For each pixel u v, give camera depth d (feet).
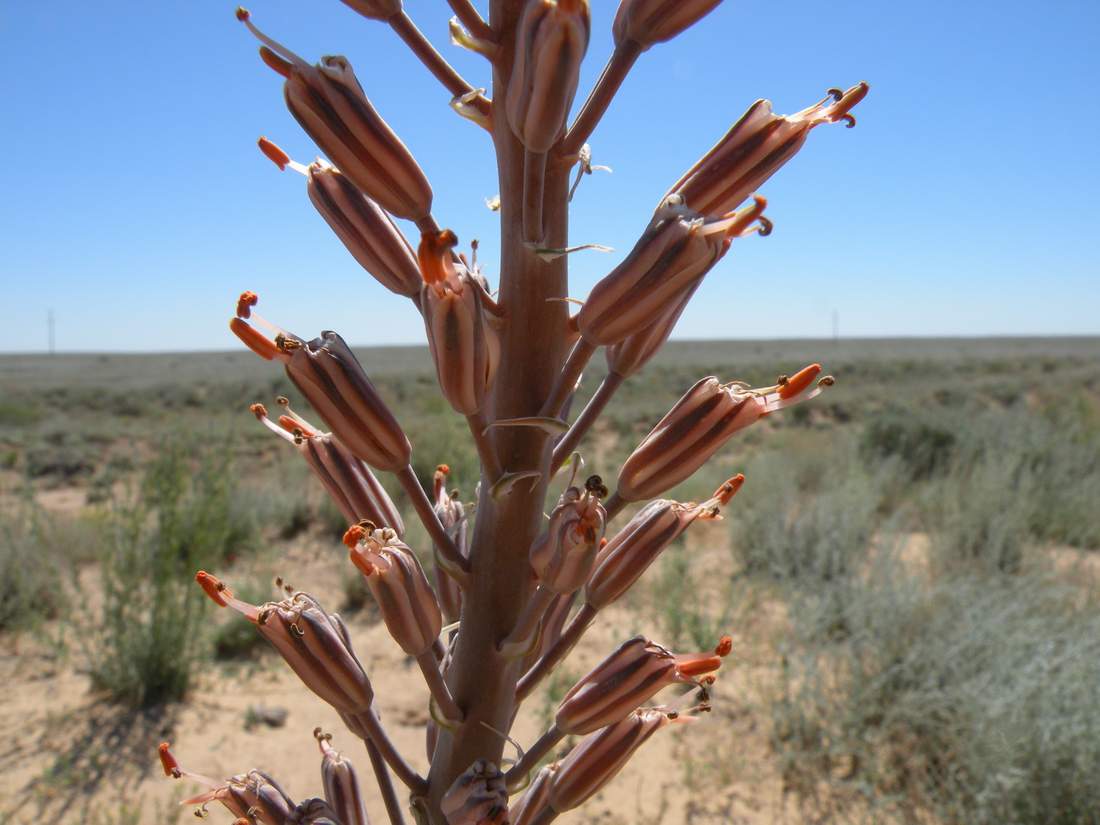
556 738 4.75
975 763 13.52
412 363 232.53
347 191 4.78
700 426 4.58
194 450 27.61
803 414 70.64
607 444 61.00
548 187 4.37
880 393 87.51
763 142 4.50
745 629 20.62
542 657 5.10
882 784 14.60
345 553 28.30
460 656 4.88
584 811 14.32
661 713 5.01
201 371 192.24
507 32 4.19
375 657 20.56
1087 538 26.45
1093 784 12.41
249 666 19.83
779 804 14.37
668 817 14.11
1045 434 35.24
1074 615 17.67
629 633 20.98
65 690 17.99
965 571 22.33
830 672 17.24
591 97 4.25
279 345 4.42
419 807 4.97
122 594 18.02
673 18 3.98
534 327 4.49
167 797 14.53
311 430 5.52
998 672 14.76
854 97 4.54
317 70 4.26
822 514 24.61
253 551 27.78
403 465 4.59
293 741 16.67
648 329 4.60
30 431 70.74
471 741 4.87
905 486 33.99
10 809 13.91
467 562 4.84
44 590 22.21
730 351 254.27
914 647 15.80
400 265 4.83
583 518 4.13
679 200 4.09
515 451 4.56
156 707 17.46
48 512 28.94
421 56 4.45
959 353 208.13
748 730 16.47
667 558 25.14
